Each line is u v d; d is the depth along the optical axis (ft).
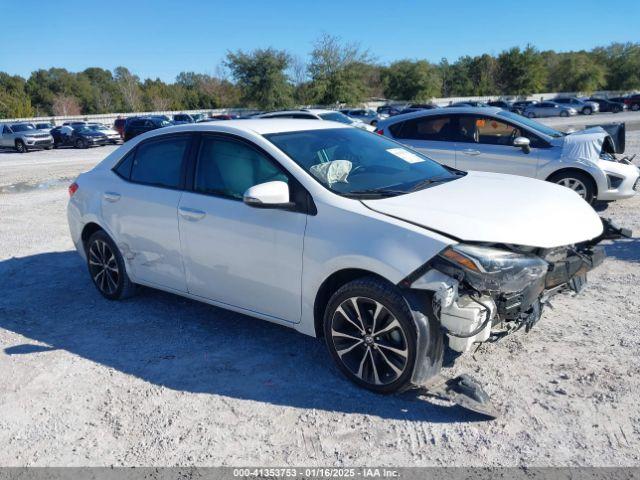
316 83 173.99
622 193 24.26
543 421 9.87
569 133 26.68
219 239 12.87
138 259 15.34
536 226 10.55
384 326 10.62
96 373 12.47
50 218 30.12
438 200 11.28
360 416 10.37
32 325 15.35
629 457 8.86
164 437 10.03
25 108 217.36
